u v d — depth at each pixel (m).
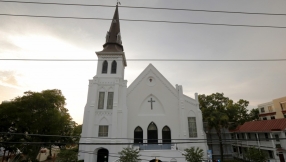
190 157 24.41
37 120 33.19
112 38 36.00
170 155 26.77
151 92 33.56
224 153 37.06
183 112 31.55
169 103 33.03
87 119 29.69
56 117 34.81
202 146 29.88
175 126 31.72
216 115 32.84
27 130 33.84
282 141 29.45
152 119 32.00
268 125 32.75
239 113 48.56
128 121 31.50
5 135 32.50
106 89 31.22
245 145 37.12
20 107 33.41
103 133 28.55
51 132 34.94
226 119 31.36
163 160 26.53
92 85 31.69
